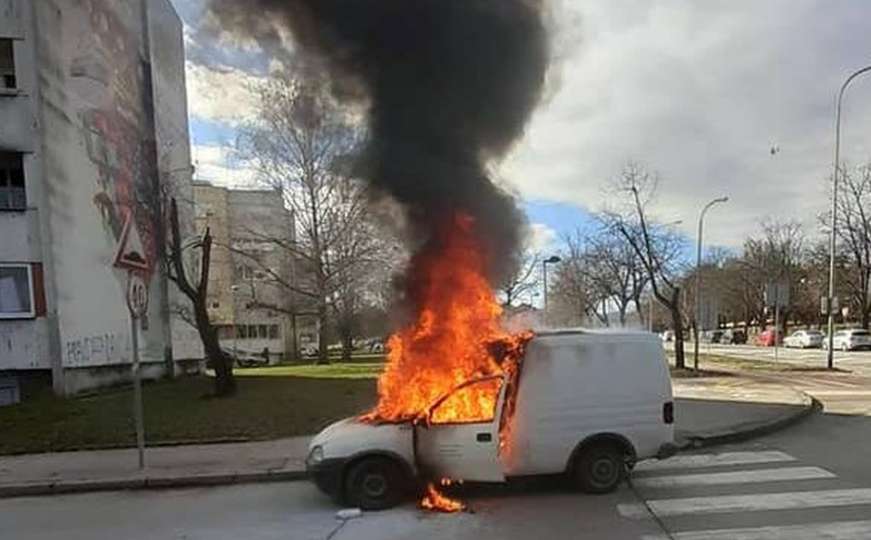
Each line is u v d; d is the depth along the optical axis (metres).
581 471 8.15
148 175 26.20
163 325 26.84
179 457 11.06
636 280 39.06
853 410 14.97
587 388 8.27
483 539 6.54
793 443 11.19
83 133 21.22
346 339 36.84
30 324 18.80
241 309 60.94
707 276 74.38
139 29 26.44
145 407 15.45
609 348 8.41
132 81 25.48
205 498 8.91
